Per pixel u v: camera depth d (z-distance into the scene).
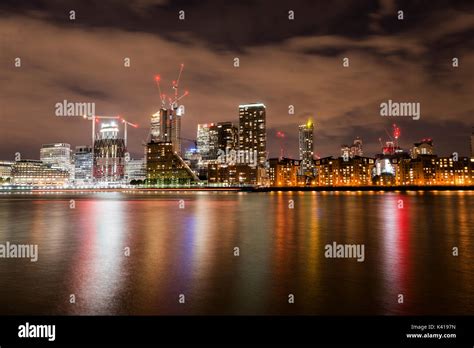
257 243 24.97
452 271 16.38
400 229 33.28
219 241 25.98
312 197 138.75
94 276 15.74
